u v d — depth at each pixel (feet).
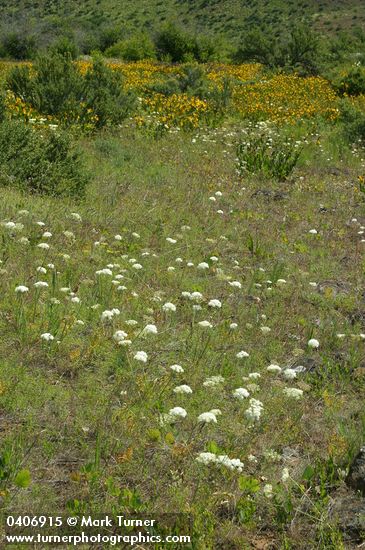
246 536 12.85
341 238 33.45
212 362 18.95
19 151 33.58
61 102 51.88
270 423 16.39
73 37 166.81
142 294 22.57
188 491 13.65
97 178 37.35
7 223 25.02
